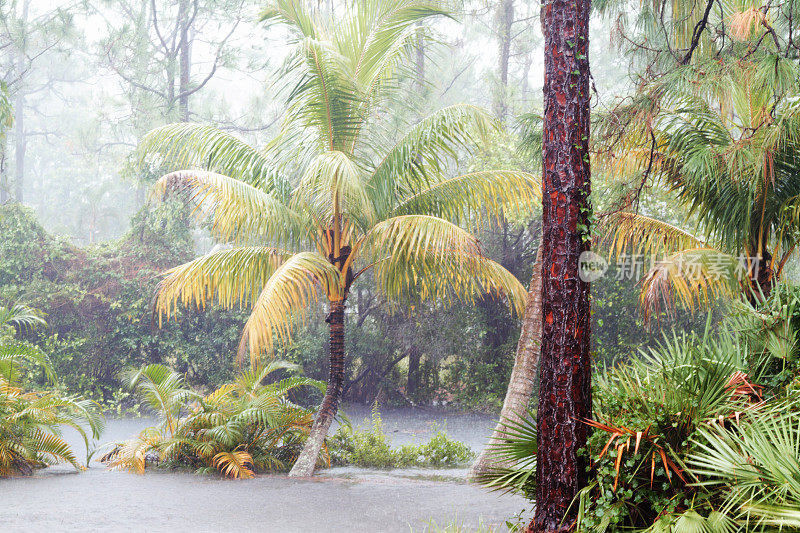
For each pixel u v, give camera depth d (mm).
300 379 12617
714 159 7457
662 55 8695
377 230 10516
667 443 4941
